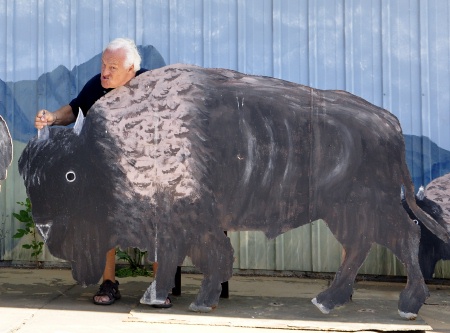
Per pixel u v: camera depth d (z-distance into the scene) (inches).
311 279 227.9
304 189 171.2
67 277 222.1
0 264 240.4
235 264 233.9
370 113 173.5
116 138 171.2
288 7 231.6
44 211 172.7
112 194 170.9
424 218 176.4
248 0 232.8
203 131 170.4
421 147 227.6
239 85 172.9
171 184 169.9
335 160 171.3
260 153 170.7
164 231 170.2
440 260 221.1
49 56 239.8
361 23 229.5
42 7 239.8
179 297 191.8
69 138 172.9
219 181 170.2
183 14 235.1
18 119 240.4
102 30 237.9
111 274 185.3
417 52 227.6
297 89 173.9
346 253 171.6
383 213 171.0
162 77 172.9
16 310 173.6
